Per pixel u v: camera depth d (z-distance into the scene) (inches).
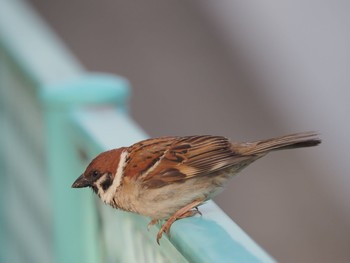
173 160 209.0
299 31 727.1
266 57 703.1
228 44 717.3
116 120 235.8
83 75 269.1
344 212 530.0
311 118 636.1
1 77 332.8
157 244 194.4
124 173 209.0
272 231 502.6
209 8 766.5
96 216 236.8
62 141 250.8
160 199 206.1
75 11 770.8
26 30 311.4
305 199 533.3
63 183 251.1
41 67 279.6
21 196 313.9
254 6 765.3
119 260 223.0
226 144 212.1
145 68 682.2
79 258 249.9
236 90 657.0
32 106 287.4
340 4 732.0
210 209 186.1
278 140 209.3
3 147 338.3
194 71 679.1
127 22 748.0
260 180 546.9
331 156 600.1
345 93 661.9
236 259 159.5
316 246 491.8
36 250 297.9
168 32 733.3
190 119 619.5
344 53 697.0
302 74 682.8
